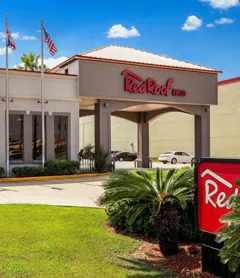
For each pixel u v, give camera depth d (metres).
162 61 24.08
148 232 7.16
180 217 6.44
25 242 6.85
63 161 19.66
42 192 14.41
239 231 4.12
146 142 28.38
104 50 24.05
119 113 27.56
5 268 5.54
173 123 44.94
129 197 6.25
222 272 5.12
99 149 21.03
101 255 6.21
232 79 37.31
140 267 5.66
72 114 21.03
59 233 7.48
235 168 4.88
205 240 5.38
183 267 5.63
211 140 39.50
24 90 19.78
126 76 21.70
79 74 20.59
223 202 5.04
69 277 5.24
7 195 13.54
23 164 19.81
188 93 23.80
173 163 38.25
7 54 18.77
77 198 12.77
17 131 19.80
